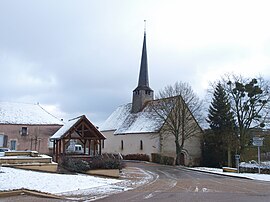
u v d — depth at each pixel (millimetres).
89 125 26188
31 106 49438
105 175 21328
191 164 46094
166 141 44906
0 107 46750
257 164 30219
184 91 45000
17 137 44469
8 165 19297
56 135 28016
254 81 37969
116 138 53969
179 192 14461
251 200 12211
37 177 16266
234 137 39312
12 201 10867
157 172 27031
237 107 38875
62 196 12516
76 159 22625
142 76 53969
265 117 37656
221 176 24984
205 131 45969
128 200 11828
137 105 53562
